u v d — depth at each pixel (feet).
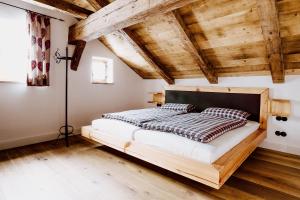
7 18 10.18
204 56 11.39
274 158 9.66
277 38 7.88
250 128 9.78
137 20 8.63
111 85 15.39
